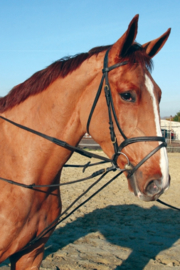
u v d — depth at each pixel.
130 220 5.22
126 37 1.81
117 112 1.87
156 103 1.83
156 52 2.20
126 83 1.81
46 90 2.17
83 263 3.57
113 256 3.80
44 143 2.10
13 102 2.29
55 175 2.18
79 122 2.10
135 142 1.81
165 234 4.63
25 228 2.05
